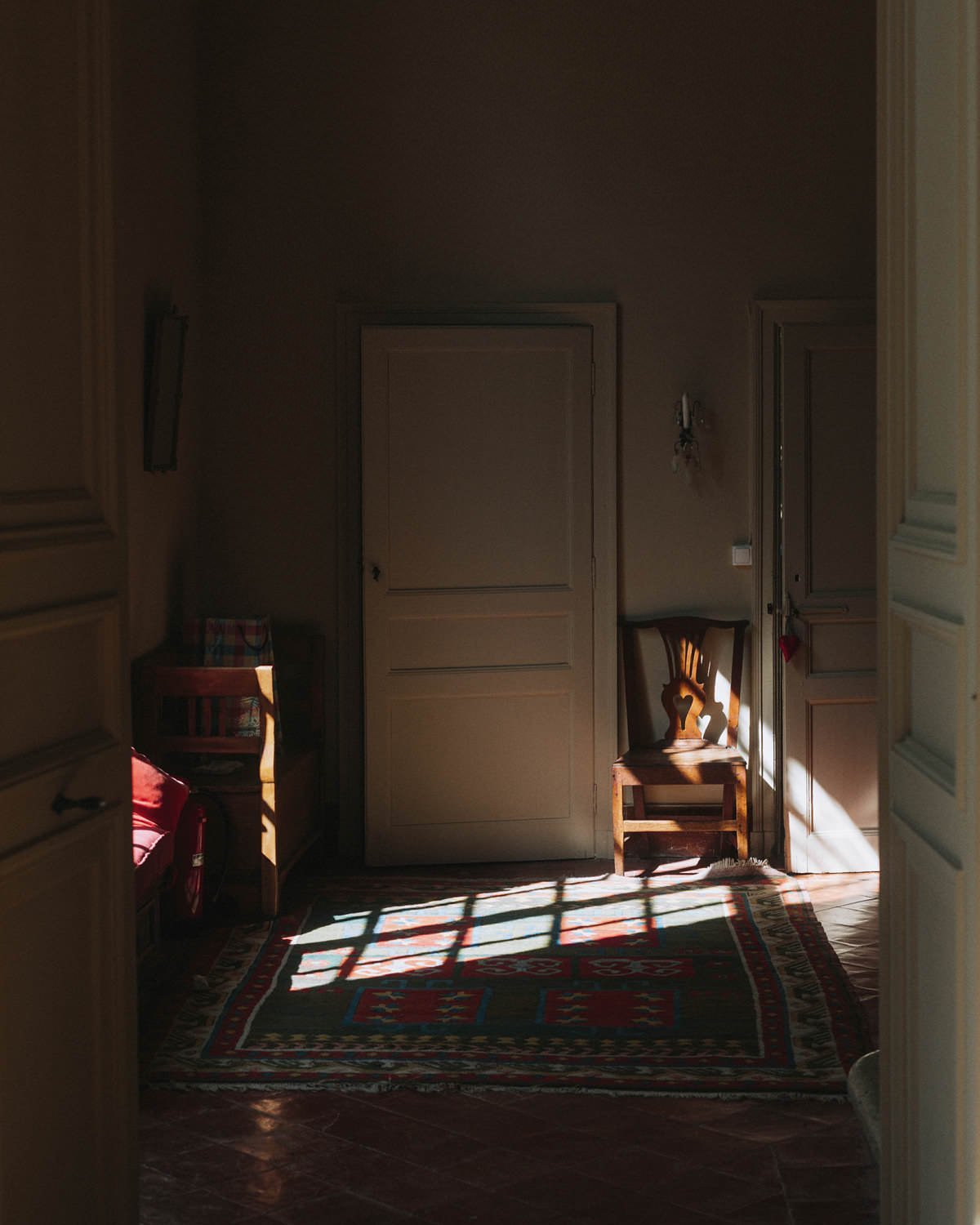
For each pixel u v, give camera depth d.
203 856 4.83
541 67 5.88
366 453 5.88
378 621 5.92
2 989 2.03
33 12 2.17
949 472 2.00
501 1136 3.30
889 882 2.28
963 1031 1.87
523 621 5.99
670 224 5.91
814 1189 3.00
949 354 1.98
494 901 5.36
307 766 5.72
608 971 4.48
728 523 6.01
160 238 5.32
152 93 5.20
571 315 5.93
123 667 2.49
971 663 1.82
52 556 2.20
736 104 5.88
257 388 5.96
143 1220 2.90
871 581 5.86
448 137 5.89
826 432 5.82
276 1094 3.55
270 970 4.50
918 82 2.12
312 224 5.92
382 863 5.96
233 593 6.01
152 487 5.26
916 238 2.14
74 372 2.32
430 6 5.86
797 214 5.90
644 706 6.06
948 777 1.96
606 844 6.07
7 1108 2.05
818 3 5.86
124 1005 2.48
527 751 6.02
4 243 2.06
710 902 5.32
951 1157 1.98
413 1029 3.98
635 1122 3.37
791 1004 4.15
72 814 2.25
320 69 5.88
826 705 5.84
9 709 2.07
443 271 5.93
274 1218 2.92
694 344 5.95
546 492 5.96
